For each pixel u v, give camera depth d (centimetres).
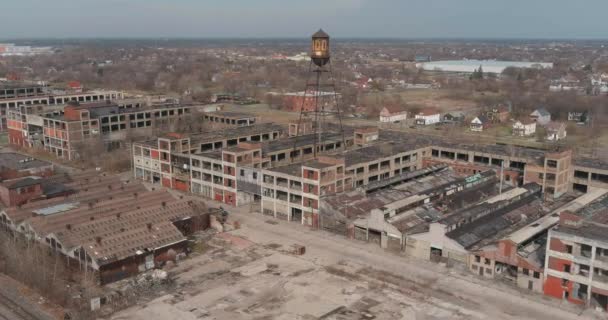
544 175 12888
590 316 7731
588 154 17800
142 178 15512
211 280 8950
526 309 7962
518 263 8662
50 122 18088
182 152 14688
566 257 8094
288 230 11331
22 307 7856
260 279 8988
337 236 10988
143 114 19825
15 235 10200
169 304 8119
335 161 11850
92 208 11031
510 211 11019
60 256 9438
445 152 15312
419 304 8138
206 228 11394
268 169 12356
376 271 9300
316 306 8062
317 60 14425
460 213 10412
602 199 11069
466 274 9169
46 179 13025
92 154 17175
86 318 7594
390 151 14550
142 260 9269
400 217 10581
